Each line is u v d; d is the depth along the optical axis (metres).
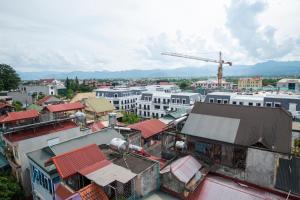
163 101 75.06
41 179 20.95
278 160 18.36
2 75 94.62
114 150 20.11
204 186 17.61
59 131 29.45
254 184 18.39
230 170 19.52
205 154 21.52
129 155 18.70
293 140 23.94
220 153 20.70
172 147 23.61
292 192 16.59
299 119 43.03
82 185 15.89
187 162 19.03
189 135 21.89
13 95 79.94
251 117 20.81
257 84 167.75
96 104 66.50
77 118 36.03
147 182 15.93
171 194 16.42
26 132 28.27
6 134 28.22
